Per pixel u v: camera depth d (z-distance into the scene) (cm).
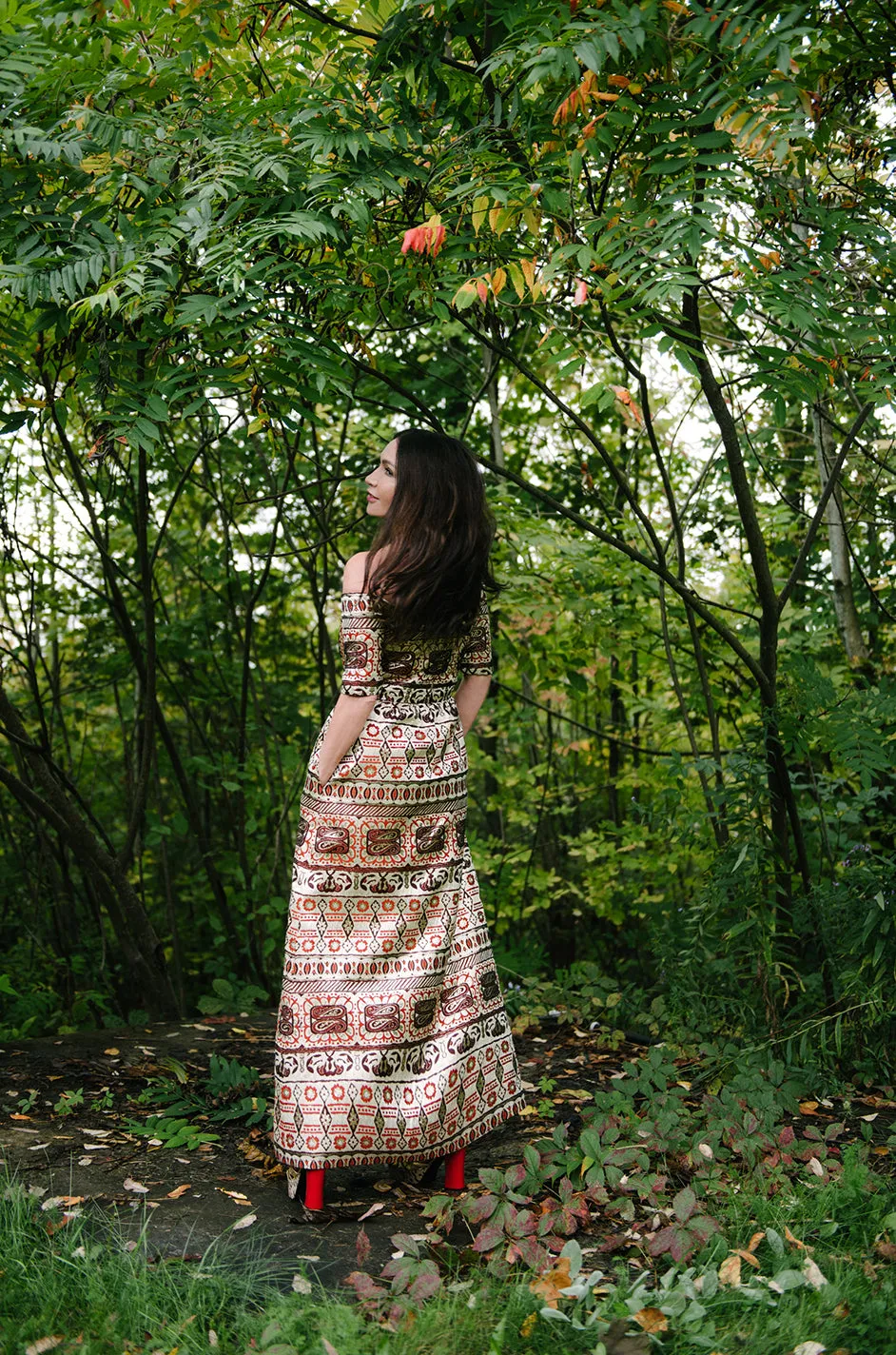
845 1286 198
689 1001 368
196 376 259
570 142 260
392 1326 185
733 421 337
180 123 274
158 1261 209
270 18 299
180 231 254
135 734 556
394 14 279
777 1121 298
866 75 340
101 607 566
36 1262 202
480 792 670
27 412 278
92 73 272
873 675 448
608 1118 263
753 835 344
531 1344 182
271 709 595
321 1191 235
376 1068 232
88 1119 299
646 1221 231
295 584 589
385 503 242
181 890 636
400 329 354
